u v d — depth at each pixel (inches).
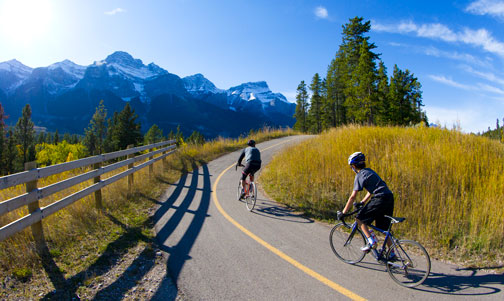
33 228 176.7
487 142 353.1
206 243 206.1
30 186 171.6
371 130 450.0
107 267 170.4
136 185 350.3
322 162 358.0
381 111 1555.1
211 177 453.1
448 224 214.5
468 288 144.2
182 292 144.6
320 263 175.0
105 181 268.5
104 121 2672.2
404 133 418.0
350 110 1608.0
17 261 159.0
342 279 155.6
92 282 152.7
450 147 326.6
